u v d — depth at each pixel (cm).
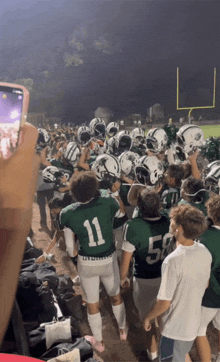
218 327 291
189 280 233
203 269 235
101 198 315
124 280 323
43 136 589
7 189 35
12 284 35
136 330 383
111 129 848
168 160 597
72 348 289
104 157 412
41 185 642
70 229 318
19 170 36
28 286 337
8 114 52
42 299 333
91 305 333
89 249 313
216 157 736
